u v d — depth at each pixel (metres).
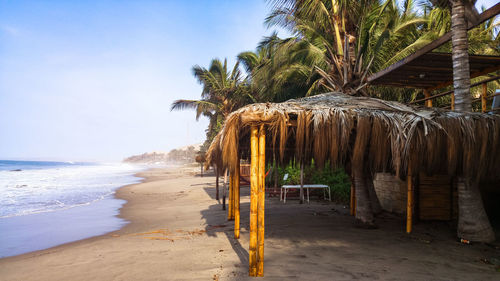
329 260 4.16
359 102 5.34
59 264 4.53
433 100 12.73
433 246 4.83
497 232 5.50
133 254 4.82
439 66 6.77
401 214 7.52
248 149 6.60
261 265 3.62
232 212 7.55
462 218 5.15
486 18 4.98
